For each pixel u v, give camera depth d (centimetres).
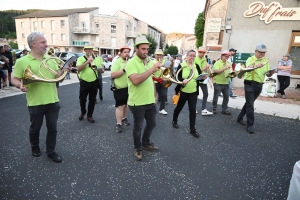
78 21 4097
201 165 296
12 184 238
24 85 245
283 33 839
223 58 508
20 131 388
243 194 238
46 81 241
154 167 287
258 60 417
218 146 361
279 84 756
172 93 873
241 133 424
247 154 335
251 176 274
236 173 280
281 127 464
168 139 382
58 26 4028
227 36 914
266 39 866
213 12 1745
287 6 812
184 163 300
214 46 1792
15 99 629
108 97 742
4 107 542
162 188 243
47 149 288
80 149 330
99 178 257
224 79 520
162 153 328
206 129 439
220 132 425
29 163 282
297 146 371
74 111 538
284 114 548
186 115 538
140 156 304
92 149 331
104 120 477
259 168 295
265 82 753
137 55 280
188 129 437
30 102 264
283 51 854
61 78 252
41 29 4259
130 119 494
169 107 622
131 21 4528
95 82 437
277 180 267
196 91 386
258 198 232
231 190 244
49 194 225
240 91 850
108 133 400
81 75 431
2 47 775
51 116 278
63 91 809
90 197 223
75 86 938
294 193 177
